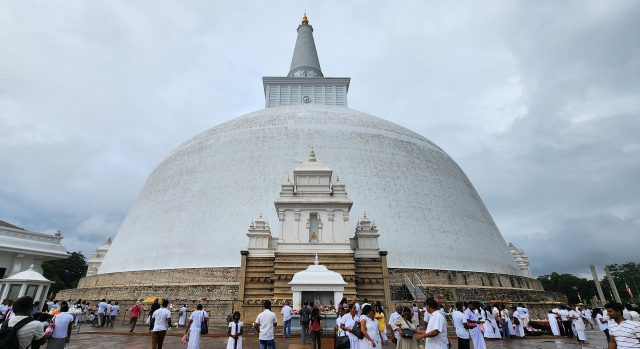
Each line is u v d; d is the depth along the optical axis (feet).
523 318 64.34
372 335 28.19
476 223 105.91
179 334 54.34
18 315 21.91
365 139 108.88
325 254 67.31
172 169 109.70
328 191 74.59
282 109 126.62
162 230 94.02
